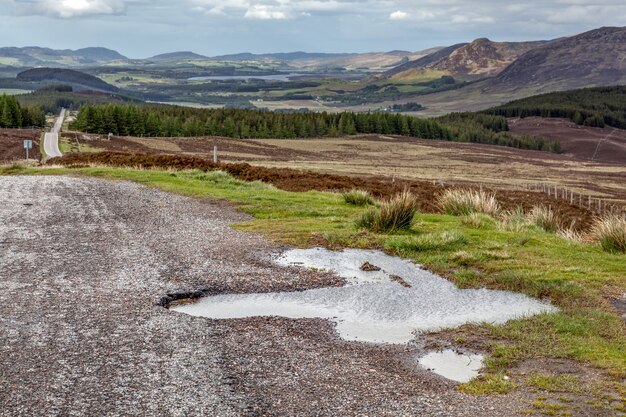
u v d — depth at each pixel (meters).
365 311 9.91
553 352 8.05
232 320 9.19
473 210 19.83
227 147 114.94
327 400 6.61
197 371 7.21
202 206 18.70
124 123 127.81
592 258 13.25
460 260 12.72
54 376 6.90
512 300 10.55
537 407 6.50
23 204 17.89
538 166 119.12
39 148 86.62
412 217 15.84
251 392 6.74
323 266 12.32
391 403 6.58
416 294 10.80
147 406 6.29
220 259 12.45
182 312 9.55
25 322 8.54
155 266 11.73
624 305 10.22
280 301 10.29
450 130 182.62
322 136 163.38
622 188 79.44
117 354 7.58
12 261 11.73
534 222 18.16
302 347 8.20
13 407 6.17
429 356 8.09
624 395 6.77
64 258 12.10
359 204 19.95
